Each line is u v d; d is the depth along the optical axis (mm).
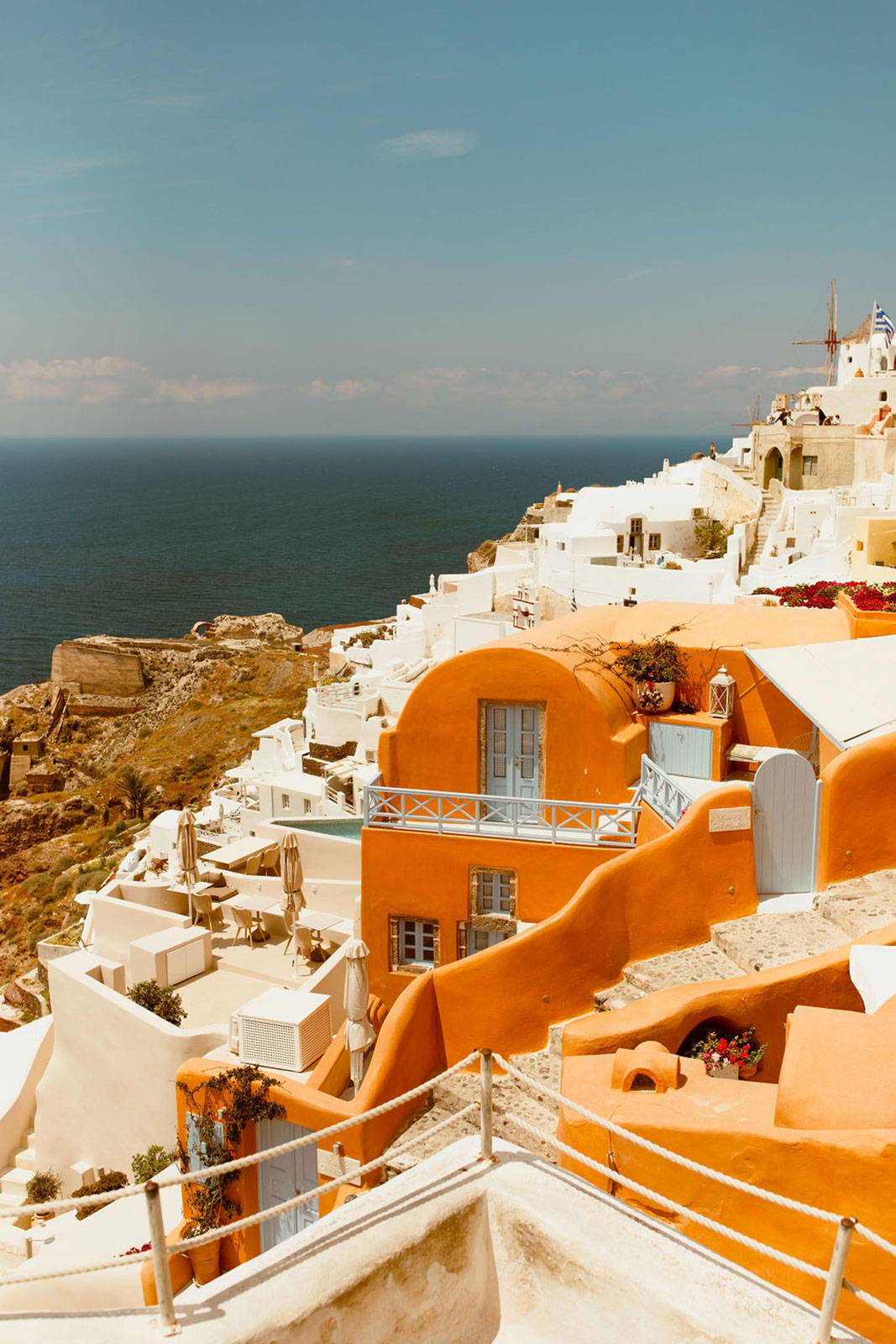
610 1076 10953
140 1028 23422
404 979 21406
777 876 16188
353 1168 13836
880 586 26438
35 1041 28250
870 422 72250
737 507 73750
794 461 75000
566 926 15195
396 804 22344
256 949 30031
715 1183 9062
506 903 20812
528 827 20688
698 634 23328
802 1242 8625
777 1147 8719
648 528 70875
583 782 21219
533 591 61625
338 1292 6344
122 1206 19703
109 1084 24562
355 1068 15938
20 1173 26109
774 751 21812
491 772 22062
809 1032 9695
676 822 18078
